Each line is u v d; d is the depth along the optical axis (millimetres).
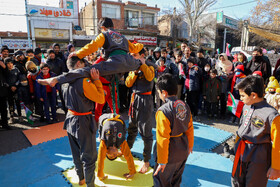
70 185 2684
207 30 30391
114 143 2523
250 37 27344
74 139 2416
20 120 5305
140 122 2955
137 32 24219
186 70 5754
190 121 2121
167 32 27078
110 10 24141
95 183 2752
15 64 5402
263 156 1857
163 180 2035
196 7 18938
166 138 1871
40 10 18703
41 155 3453
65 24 19766
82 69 2236
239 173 2061
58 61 5781
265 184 1915
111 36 2477
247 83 1851
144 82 2910
